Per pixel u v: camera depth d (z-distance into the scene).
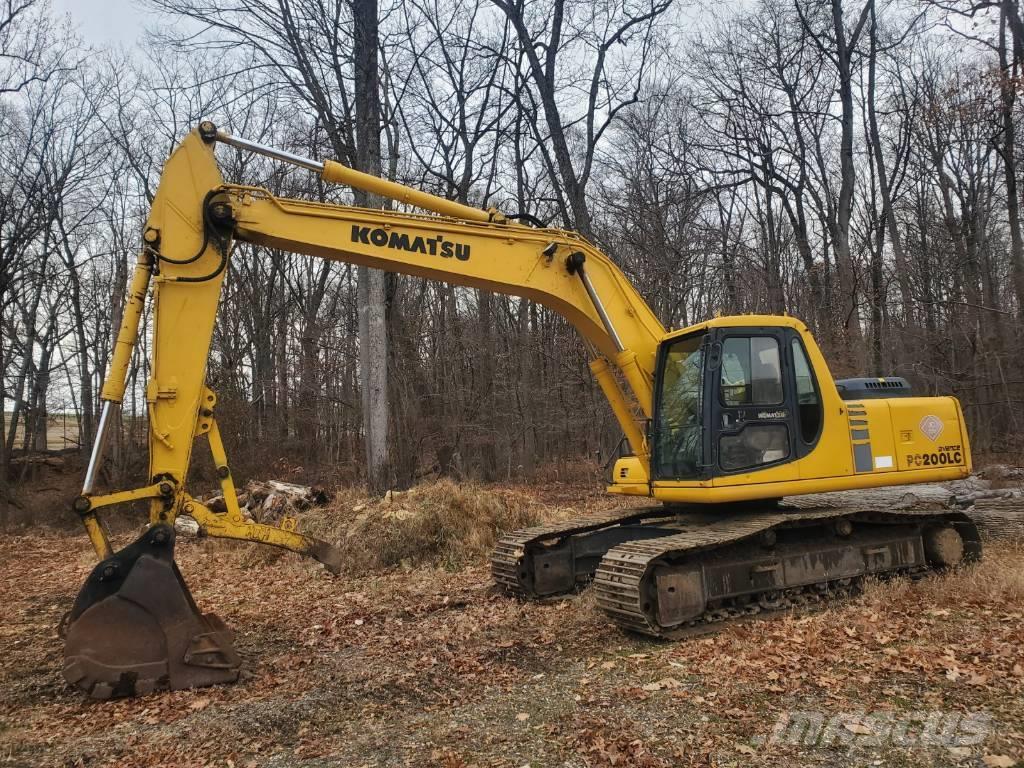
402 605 7.69
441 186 18.95
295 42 15.38
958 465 7.96
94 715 4.78
